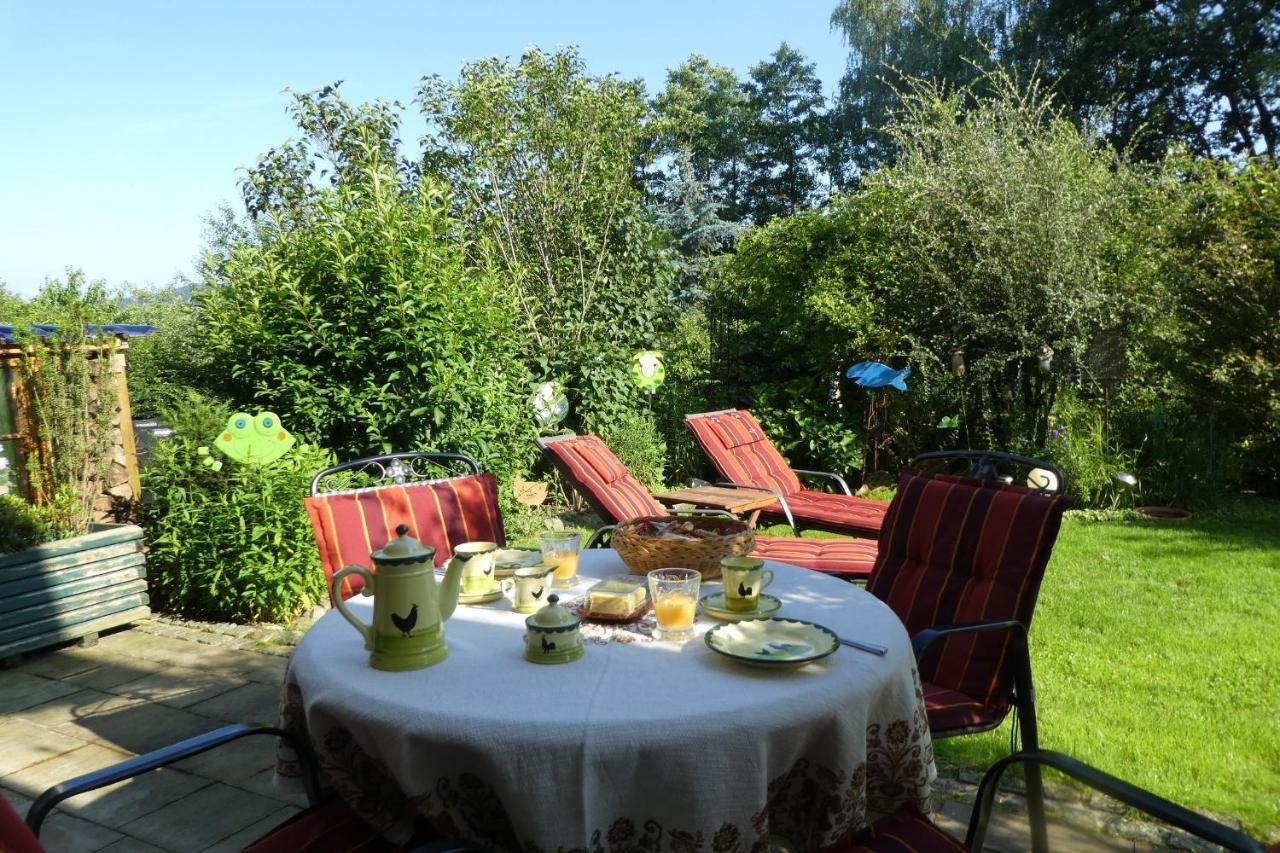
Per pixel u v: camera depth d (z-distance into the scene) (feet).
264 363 16.69
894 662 5.30
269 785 9.24
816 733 4.71
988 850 7.59
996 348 24.64
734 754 4.36
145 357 38.65
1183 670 11.60
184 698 11.79
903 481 8.68
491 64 26.81
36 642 13.17
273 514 14.67
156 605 16.15
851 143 77.10
